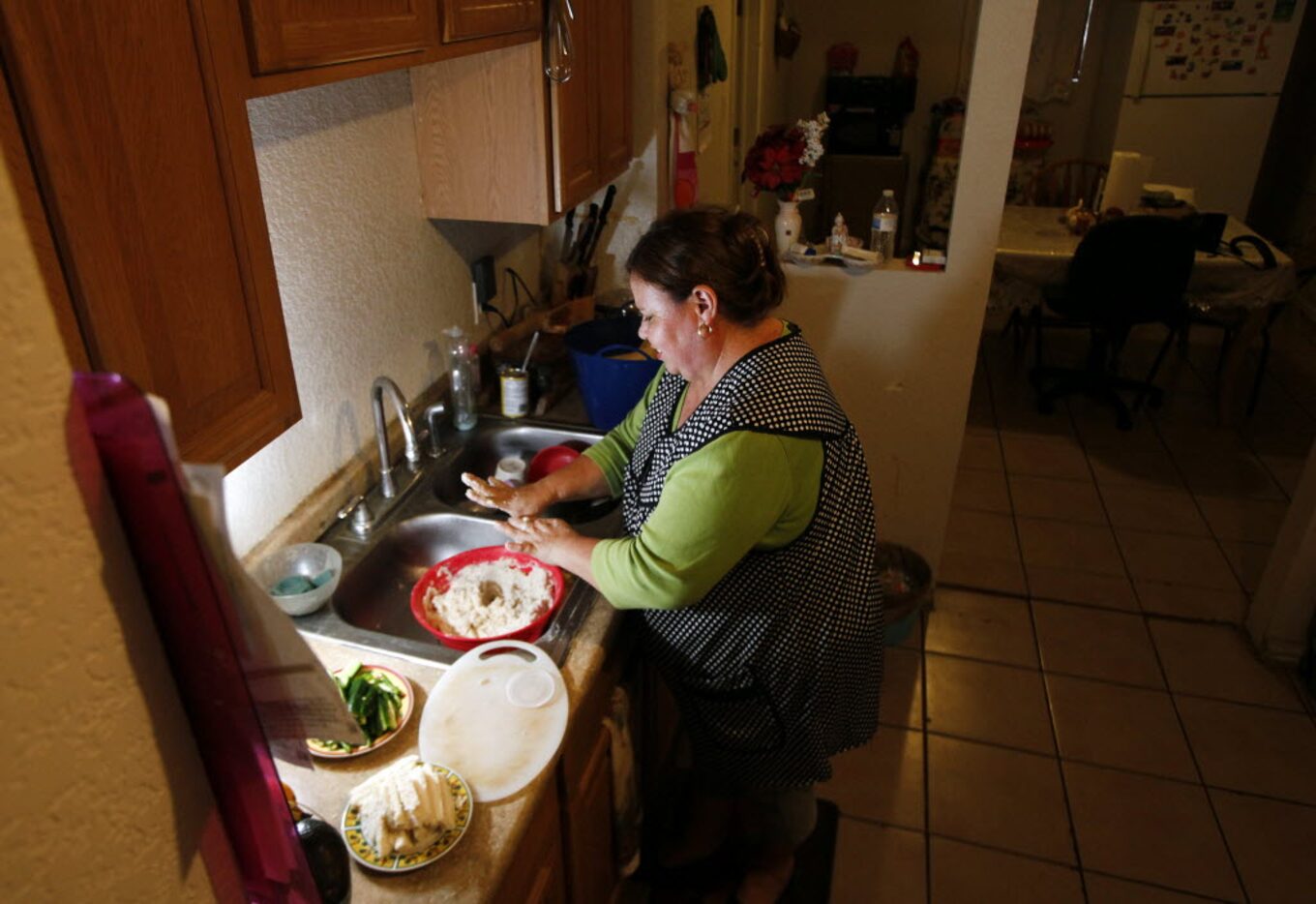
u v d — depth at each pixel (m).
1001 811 2.23
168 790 0.48
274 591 1.48
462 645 1.47
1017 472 3.70
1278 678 2.62
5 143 0.66
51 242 0.71
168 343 0.85
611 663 1.55
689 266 1.27
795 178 2.49
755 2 4.19
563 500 1.71
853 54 5.65
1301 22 5.02
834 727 1.66
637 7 2.31
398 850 1.09
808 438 1.34
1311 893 2.03
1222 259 3.70
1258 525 3.34
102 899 0.44
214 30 0.85
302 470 1.65
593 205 2.48
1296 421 4.12
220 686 0.50
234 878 0.55
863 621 1.58
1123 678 2.63
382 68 1.14
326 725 0.59
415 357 1.99
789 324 1.46
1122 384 4.20
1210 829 2.17
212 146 0.87
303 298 1.58
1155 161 5.04
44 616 0.39
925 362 2.56
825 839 2.16
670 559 1.33
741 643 1.52
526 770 1.22
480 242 2.21
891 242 2.55
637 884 2.03
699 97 2.95
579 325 2.26
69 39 0.69
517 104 1.74
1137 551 3.19
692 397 1.46
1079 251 3.69
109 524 0.42
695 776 1.99
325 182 1.58
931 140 5.74
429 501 1.81
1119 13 5.15
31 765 0.39
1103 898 2.02
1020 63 2.17
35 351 0.37
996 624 2.85
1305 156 5.40
